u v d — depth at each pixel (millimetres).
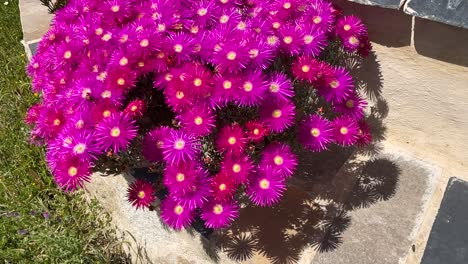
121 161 503
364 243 533
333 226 552
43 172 771
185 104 454
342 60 568
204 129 448
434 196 553
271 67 500
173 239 597
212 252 557
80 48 530
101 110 474
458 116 532
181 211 453
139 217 626
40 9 910
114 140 446
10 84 908
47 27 933
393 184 572
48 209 735
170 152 447
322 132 476
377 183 578
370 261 520
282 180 456
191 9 523
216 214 458
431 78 520
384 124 604
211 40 488
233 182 447
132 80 480
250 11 539
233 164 450
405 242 525
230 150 449
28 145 804
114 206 671
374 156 602
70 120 482
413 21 485
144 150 464
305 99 515
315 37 483
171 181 443
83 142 452
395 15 494
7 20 1078
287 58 508
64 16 589
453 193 528
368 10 511
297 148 529
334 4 539
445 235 503
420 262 499
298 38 482
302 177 600
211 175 499
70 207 730
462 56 478
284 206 575
